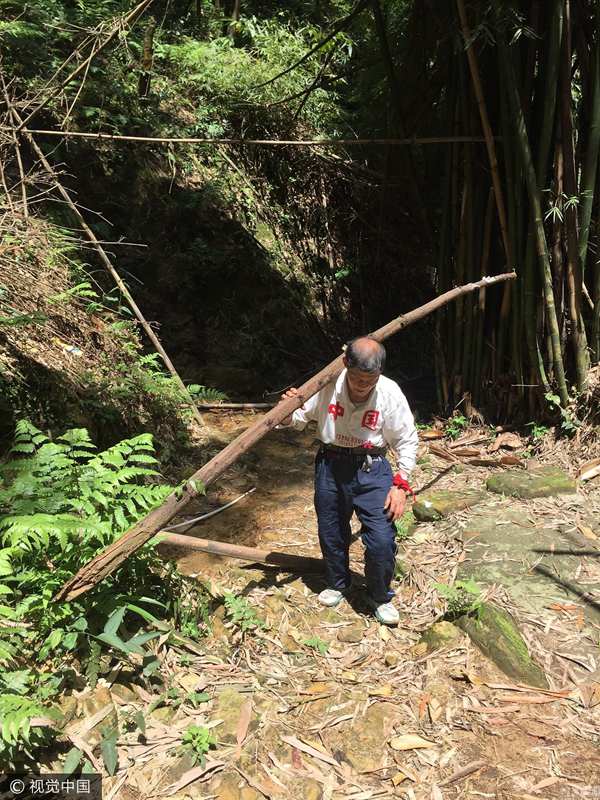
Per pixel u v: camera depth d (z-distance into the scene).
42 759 2.31
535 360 4.66
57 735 2.37
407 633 3.10
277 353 6.64
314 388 2.81
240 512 4.21
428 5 4.94
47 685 2.50
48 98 5.35
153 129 6.80
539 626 3.07
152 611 2.99
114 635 2.57
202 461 4.81
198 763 2.38
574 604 3.21
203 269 6.57
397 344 7.07
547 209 4.48
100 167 6.29
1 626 2.61
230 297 6.64
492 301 5.05
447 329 5.32
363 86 7.04
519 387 4.91
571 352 4.69
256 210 7.23
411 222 7.17
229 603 3.14
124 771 2.32
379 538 2.98
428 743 2.49
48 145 5.86
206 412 5.64
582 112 4.46
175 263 6.45
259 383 6.28
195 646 2.89
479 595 3.22
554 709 2.65
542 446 4.69
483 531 3.82
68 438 3.20
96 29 5.52
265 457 4.99
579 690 2.74
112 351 4.97
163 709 2.57
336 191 7.39
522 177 4.43
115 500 2.98
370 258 7.37
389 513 2.94
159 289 6.30
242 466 4.82
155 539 2.91
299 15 9.89
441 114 5.86
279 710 2.63
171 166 6.79
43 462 2.99
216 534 3.94
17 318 4.14
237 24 8.58
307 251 7.43
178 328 6.27
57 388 4.24
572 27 4.25
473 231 4.98
